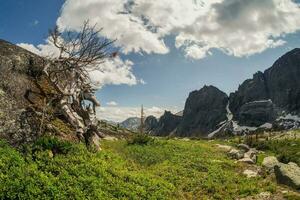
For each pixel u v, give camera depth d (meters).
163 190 26.44
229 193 30.20
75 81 34.50
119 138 53.19
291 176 33.53
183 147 50.12
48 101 32.88
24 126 27.05
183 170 35.59
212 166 38.75
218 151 54.03
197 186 31.06
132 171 29.31
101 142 40.31
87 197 19.97
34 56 37.00
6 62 33.44
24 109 28.97
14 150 22.55
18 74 33.56
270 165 41.06
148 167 36.06
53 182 20.03
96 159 26.83
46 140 25.53
